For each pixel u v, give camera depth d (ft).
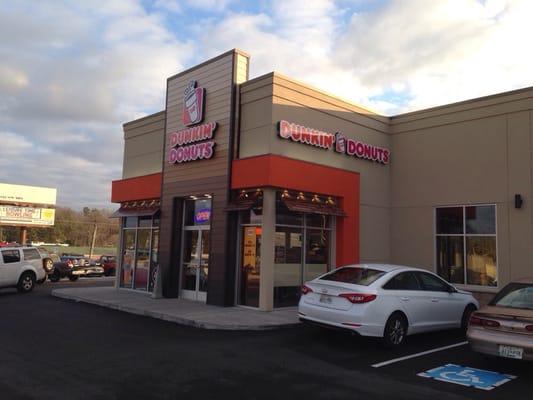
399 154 56.90
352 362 27.63
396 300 31.65
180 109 55.57
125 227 64.13
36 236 269.44
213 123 49.90
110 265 113.60
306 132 47.96
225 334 34.91
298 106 48.01
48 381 22.53
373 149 55.01
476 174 50.37
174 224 54.60
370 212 54.49
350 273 33.83
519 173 47.34
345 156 52.24
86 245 294.25
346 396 21.44
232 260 47.39
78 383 22.30
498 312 25.95
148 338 32.89
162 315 41.39
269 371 25.11
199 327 37.42
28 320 39.73
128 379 23.07
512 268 47.03
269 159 44.01
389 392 22.21
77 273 94.17
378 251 55.01
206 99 51.90
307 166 47.19
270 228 44.60
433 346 32.27
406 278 33.45
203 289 51.16
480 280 49.24
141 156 63.67
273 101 45.78
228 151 48.37
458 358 28.91
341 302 31.07
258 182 44.83
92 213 303.07
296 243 47.55
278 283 45.55
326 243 50.67
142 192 60.39
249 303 46.21
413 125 55.93
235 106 48.83
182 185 53.78
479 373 25.68
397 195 56.59
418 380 24.30
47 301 53.01
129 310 45.39
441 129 53.57
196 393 21.24
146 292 58.34
